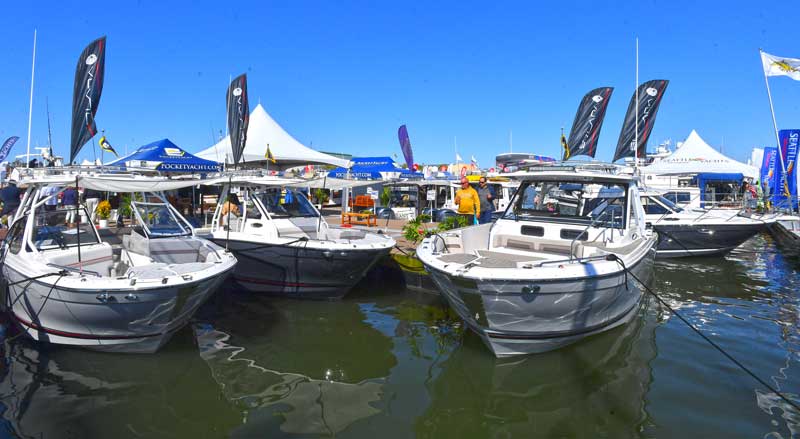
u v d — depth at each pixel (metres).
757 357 5.67
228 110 12.32
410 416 4.60
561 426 4.33
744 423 4.25
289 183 8.73
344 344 6.46
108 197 10.90
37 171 6.61
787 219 12.66
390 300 8.54
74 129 8.16
